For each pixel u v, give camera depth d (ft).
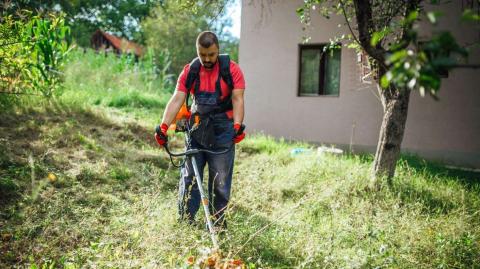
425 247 12.46
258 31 33.81
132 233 12.32
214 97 12.87
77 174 17.93
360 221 14.78
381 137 19.15
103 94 40.75
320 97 32.42
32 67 26.68
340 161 23.39
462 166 28.66
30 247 11.68
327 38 31.83
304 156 24.67
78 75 44.24
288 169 22.07
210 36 12.17
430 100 29.30
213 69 12.82
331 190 17.92
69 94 31.78
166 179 19.58
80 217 14.21
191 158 12.51
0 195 14.83
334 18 31.50
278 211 16.24
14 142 20.25
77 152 20.95
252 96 34.24
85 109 29.01
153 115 35.50
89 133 24.57
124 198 16.76
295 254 11.91
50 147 20.75
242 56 34.37
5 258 11.14
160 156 23.02
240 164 24.30
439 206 17.11
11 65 19.04
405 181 19.42
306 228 13.96
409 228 13.83
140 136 27.35
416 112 29.68
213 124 12.97
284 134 33.55
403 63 4.48
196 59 13.08
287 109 33.37
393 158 18.97
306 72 33.30
